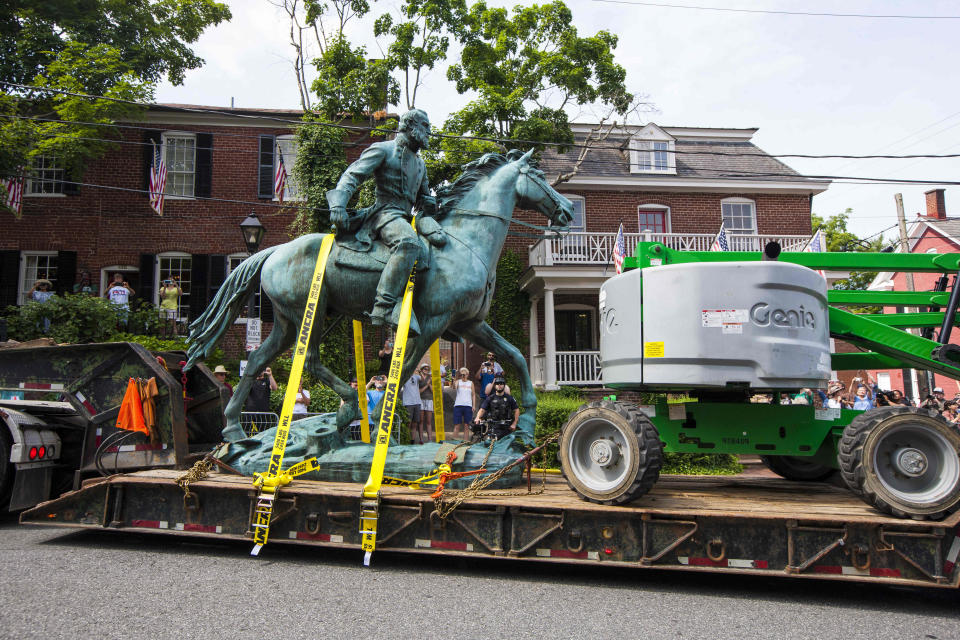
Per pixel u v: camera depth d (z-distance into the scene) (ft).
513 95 50.49
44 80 50.55
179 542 17.58
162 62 60.39
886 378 75.00
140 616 11.35
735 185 64.90
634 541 13.51
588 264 56.03
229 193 58.49
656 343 14.75
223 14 62.75
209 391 23.54
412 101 54.60
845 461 13.42
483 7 53.06
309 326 16.99
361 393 20.33
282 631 10.73
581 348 64.13
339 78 52.44
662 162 66.64
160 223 58.13
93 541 17.61
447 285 17.22
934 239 89.45
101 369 20.30
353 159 57.00
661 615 11.98
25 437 18.85
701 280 14.48
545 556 13.85
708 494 16.02
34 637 10.28
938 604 13.00
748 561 12.94
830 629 11.37
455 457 16.19
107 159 57.98
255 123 58.95
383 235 17.31
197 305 57.06
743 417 15.80
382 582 13.76
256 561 15.47
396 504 14.65
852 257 16.97
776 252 16.67
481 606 12.26
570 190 63.87
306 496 15.06
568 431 14.49
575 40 52.75
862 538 12.63
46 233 57.52
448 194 18.98
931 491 12.69
